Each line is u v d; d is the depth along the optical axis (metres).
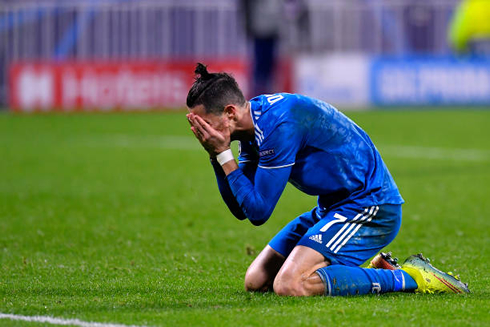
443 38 95.25
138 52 96.69
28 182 40.66
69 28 95.88
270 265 17.02
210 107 15.46
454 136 64.06
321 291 15.88
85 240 25.38
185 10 95.50
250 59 84.94
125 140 63.66
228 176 15.71
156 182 40.88
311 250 16.06
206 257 22.55
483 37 91.19
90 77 86.69
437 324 13.83
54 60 96.12
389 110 87.12
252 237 26.05
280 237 17.22
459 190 36.91
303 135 15.75
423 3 94.56
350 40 95.31
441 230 26.73
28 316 14.69
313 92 85.88
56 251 23.52
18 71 86.38
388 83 87.31
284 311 14.71
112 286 18.06
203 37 95.88
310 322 13.94
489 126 71.94
